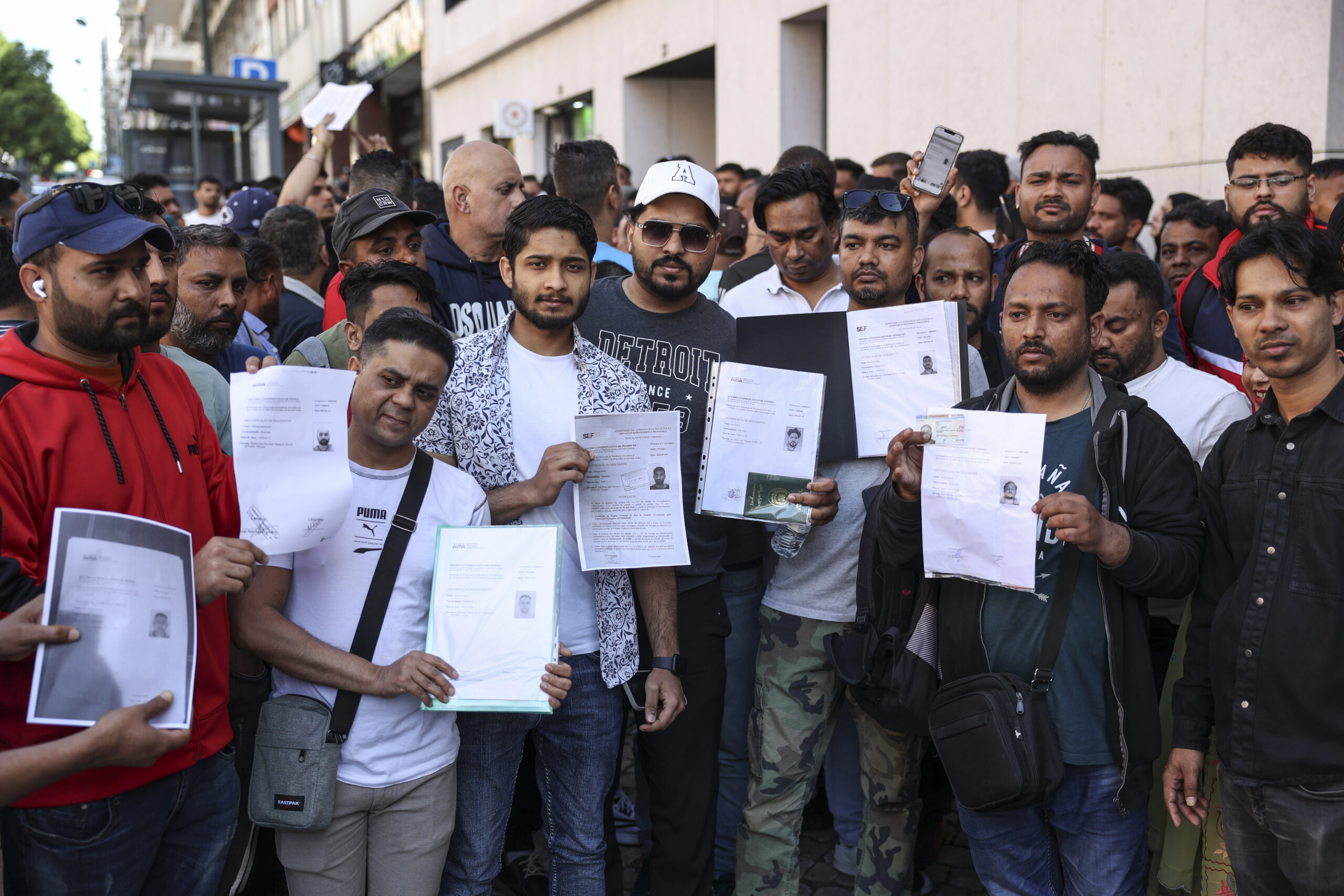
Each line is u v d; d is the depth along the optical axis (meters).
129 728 1.80
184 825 2.23
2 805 1.69
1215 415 3.16
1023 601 2.59
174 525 2.15
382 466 2.52
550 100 17.53
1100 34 7.29
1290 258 2.27
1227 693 2.41
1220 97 6.43
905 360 3.09
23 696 1.93
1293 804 2.29
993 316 4.16
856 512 3.15
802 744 3.23
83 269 1.95
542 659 2.45
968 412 2.54
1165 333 4.08
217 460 2.35
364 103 27.81
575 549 2.85
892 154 6.95
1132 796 2.53
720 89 12.45
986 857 2.71
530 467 2.83
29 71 47.22
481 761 2.74
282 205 5.22
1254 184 3.93
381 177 4.82
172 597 1.93
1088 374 2.68
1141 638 2.55
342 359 3.28
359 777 2.43
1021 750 2.46
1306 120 5.91
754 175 8.45
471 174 3.90
